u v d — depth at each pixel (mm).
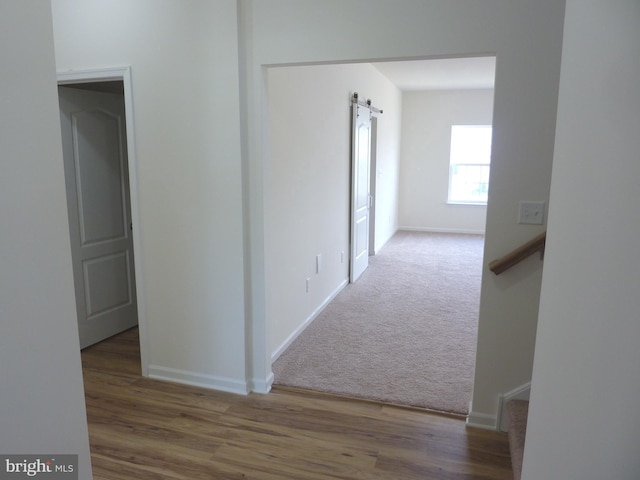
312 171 4059
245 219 2777
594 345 891
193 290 2938
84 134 3467
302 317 3994
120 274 3898
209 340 2967
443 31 2293
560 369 1021
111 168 3730
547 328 1099
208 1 2582
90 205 3564
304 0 2477
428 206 8758
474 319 4277
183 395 2928
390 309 4559
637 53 770
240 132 2658
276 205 3367
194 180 2801
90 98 3484
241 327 2879
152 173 2877
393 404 2832
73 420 1126
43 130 1006
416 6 2312
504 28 2211
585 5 939
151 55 2738
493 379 2533
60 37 2891
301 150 3775
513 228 2350
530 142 2260
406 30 2344
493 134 2299
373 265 6305
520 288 2410
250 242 2822
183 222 2873
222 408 2777
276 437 2494
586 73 929
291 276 3709
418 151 8609
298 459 2316
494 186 2342
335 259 4883
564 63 1047
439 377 3162
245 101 2666
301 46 2520
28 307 994
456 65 5828
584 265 924
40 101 996
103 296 3742
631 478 807
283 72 3340
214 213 2797
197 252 2881
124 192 3873
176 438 2479
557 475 1040
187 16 2639
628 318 798
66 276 1083
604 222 857
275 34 2551
